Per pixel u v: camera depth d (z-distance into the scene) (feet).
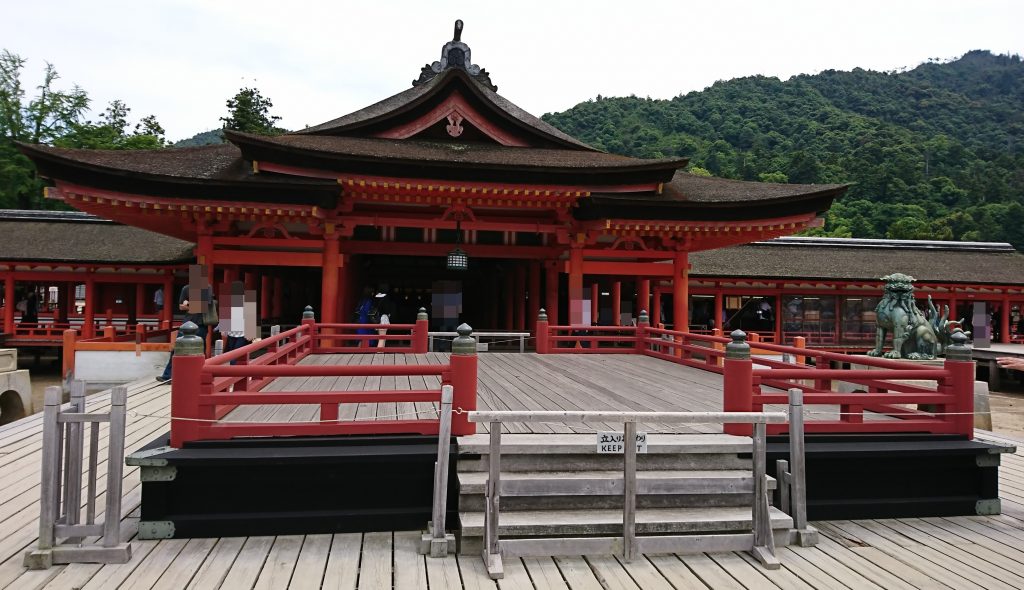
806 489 19.97
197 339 17.98
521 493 16.80
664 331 43.24
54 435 15.75
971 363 21.45
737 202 48.62
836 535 18.67
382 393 18.97
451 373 19.33
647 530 16.75
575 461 18.47
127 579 14.79
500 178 46.88
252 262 47.09
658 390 29.53
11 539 17.24
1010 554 17.58
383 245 55.16
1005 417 58.29
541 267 72.38
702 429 21.15
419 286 89.76
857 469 20.27
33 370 79.82
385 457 17.72
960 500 20.77
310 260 47.70
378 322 57.11
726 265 95.30
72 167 40.88
